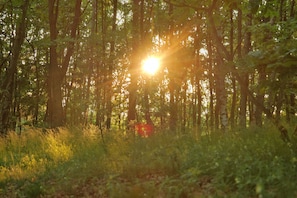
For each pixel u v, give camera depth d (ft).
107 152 30.89
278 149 21.43
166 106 58.03
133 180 21.48
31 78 100.17
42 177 27.02
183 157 23.07
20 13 62.44
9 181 27.55
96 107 53.88
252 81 71.00
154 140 31.58
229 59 25.96
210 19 25.94
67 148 37.52
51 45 56.54
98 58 58.13
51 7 57.36
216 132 30.45
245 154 21.15
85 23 97.50
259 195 14.82
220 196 16.56
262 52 21.27
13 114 88.89
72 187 22.72
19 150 40.19
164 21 65.57
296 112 43.80
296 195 15.26
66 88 97.40
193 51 63.57
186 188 17.98
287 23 28.22
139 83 56.90
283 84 22.15
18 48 57.47
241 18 49.85
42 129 52.90
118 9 85.40
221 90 45.37
